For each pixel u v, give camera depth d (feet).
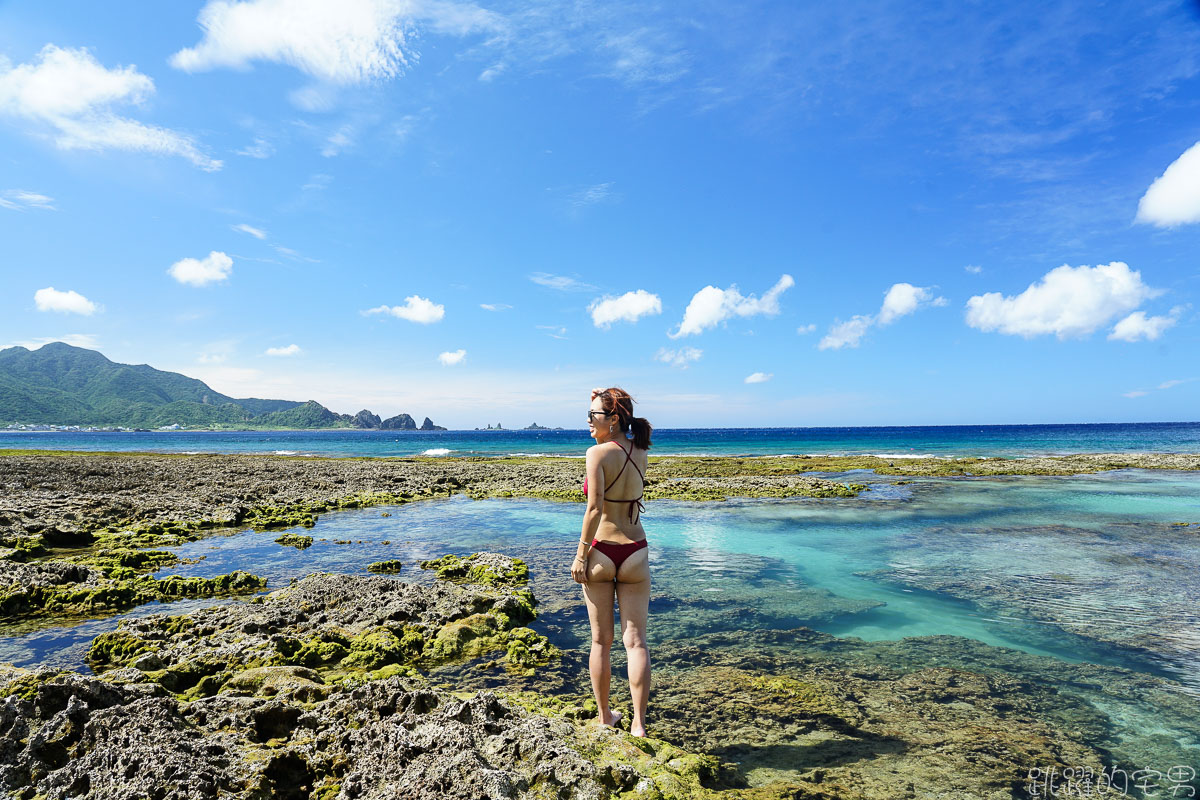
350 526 48.70
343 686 15.92
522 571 31.50
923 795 11.80
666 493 72.28
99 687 12.85
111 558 34.12
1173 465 112.06
